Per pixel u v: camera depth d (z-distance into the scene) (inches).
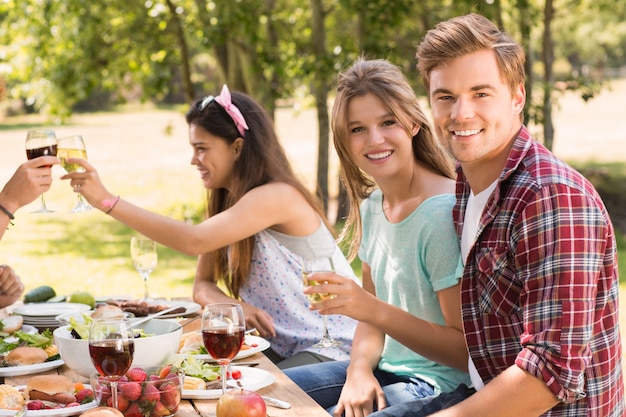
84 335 98.1
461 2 382.3
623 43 1663.4
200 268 152.1
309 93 452.1
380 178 113.9
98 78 422.6
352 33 466.0
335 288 99.4
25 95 454.9
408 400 107.4
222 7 366.6
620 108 1226.0
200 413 86.6
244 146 144.9
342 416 111.1
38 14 420.2
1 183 673.6
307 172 679.1
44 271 369.4
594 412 86.8
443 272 106.3
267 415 86.8
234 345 88.8
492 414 84.3
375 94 112.4
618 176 580.1
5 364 101.8
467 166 96.7
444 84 91.6
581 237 84.0
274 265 141.2
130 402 82.8
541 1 565.6
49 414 84.0
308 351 134.5
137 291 322.3
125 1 412.2
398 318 103.3
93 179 131.3
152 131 1130.7
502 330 91.7
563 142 848.9
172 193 609.6
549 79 431.5
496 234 90.1
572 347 82.7
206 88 470.9
